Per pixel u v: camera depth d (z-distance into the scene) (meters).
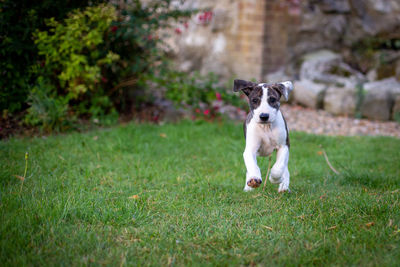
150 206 3.43
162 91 8.28
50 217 2.96
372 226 2.95
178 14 7.23
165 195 3.75
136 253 2.60
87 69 6.29
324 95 8.71
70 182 4.03
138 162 4.83
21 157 4.75
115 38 6.85
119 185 4.03
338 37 10.42
